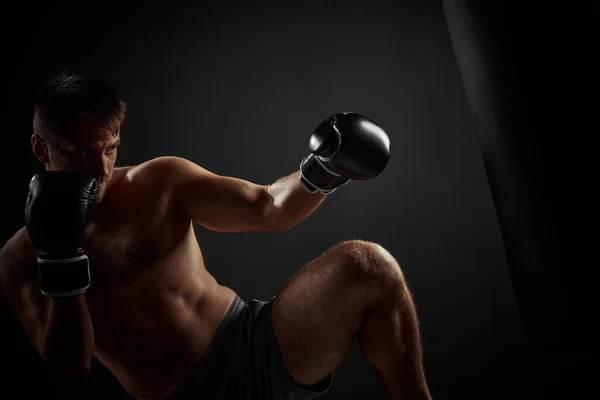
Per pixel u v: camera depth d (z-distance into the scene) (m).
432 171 3.87
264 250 3.78
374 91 3.95
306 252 3.78
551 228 1.77
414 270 3.72
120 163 3.83
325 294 1.42
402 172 3.88
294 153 3.90
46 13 3.80
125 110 1.42
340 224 3.81
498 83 1.87
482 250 3.74
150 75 3.90
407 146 3.90
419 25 3.97
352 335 1.44
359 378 3.32
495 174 2.01
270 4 4.00
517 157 1.85
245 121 3.92
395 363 1.40
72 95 1.34
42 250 1.32
